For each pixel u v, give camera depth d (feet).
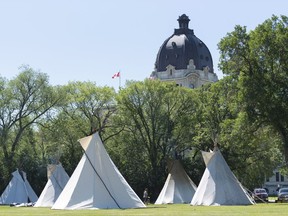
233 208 150.61
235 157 282.36
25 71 288.71
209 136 280.31
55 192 210.79
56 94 294.66
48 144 314.76
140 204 160.66
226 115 285.43
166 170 292.81
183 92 294.46
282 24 218.79
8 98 285.64
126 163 299.79
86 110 300.20
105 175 159.63
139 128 293.84
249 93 210.79
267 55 215.51
